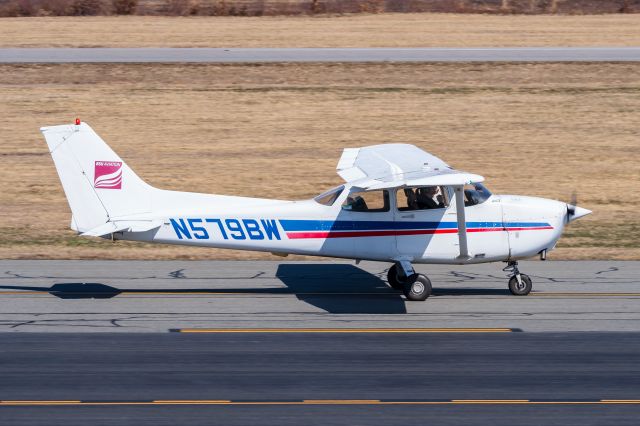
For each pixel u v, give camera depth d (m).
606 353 41.41
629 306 49.66
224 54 139.88
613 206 81.62
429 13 191.50
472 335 44.25
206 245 51.03
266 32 162.38
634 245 66.38
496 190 86.25
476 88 122.94
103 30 163.25
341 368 39.38
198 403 35.31
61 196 84.88
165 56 137.75
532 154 98.19
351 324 46.22
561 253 63.53
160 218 50.44
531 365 39.78
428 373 38.75
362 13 190.00
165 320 46.62
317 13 188.88
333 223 50.91
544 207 51.75
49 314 47.50
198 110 113.75
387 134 104.81
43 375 38.12
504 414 34.38
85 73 127.56
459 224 49.75
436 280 56.06
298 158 97.00
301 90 121.88
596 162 95.75
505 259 51.97
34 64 130.88
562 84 124.94
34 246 65.56
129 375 38.25
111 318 46.84
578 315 47.84
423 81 125.94
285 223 50.84
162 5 196.00
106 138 103.25
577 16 187.00
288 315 47.91
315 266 59.94
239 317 47.41
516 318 47.34
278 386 37.16
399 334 44.41
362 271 58.59
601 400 35.78
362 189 47.00
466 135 104.69
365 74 128.75
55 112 111.81
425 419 33.84
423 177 47.19
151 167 93.50
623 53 141.38
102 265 59.75
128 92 120.25
